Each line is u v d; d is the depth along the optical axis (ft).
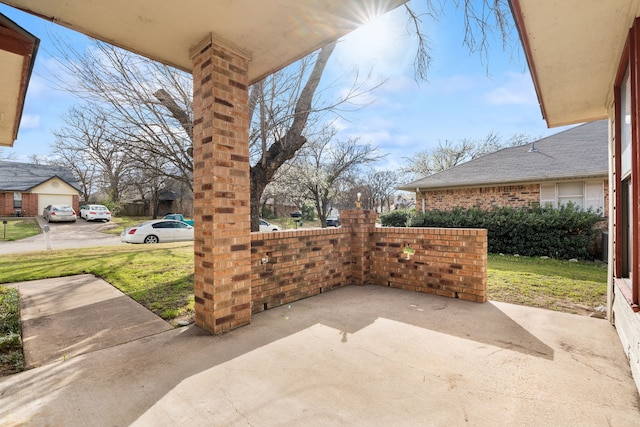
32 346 9.82
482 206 38.09
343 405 6.72
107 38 10.69
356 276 17.84
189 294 15.83
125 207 102.06
